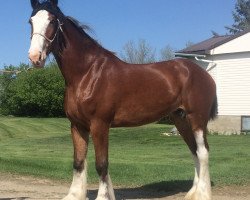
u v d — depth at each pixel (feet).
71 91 23.13
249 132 68.33
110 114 23.20
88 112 22.72
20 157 40.73
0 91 147.02
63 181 31.94
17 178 32.89
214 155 41.57
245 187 28.60
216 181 29.86
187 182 29.78
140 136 66.39
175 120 26.53
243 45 68.64
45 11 22.00
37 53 21.39
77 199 23.43
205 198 24.25
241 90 68.90
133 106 23.82
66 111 23.61
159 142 58.23
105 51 23.88
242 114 68.95
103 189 22.66
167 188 28.58
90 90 22.71
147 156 42.50
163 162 37.76
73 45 23.03
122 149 50.60
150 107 24.29
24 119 123.24
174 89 24.82
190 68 25.53
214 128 71.31
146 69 24.41
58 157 41.22
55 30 22.22
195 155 26.13
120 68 23.71
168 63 25.39
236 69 69.31
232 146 50.72
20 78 141.79
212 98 26.22
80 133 23.76
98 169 22.82
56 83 138.82
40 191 28.53
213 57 70.79
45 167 36.04
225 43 69.26
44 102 138.72
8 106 147.23
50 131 95.40
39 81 139.54
